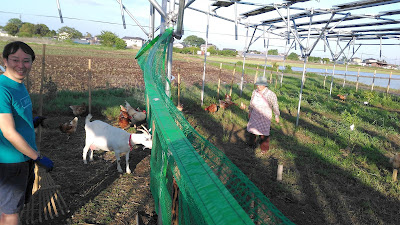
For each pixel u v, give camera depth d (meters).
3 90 2.04
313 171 5.73
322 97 16.62
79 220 3.38
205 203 0.94
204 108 10.55
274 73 35.31
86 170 4.85
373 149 7.64
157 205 2.86
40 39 62.84
